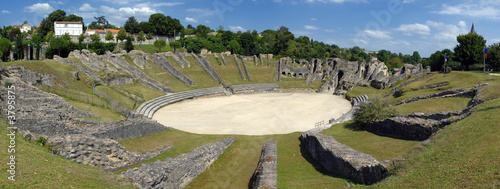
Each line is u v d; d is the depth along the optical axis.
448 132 24.78
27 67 51.25
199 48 135.88
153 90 76.69
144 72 86.25
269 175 25.56
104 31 151.75
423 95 55.50
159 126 43.62
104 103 50.19
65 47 93.19
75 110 39.19
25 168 17.91
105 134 33.03
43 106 35.22
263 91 98.88
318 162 31.11
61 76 55.84
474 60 86.00
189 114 62.72
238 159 34.72
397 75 92.00
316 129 46.06
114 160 26.08
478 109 29.31
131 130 37.16
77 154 23.72
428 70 83.19
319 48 160.50
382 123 38.25
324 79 106.81
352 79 99.38
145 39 149.25
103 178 20.08
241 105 74.06
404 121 33.91
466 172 17.67
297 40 170.75
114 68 76.62
